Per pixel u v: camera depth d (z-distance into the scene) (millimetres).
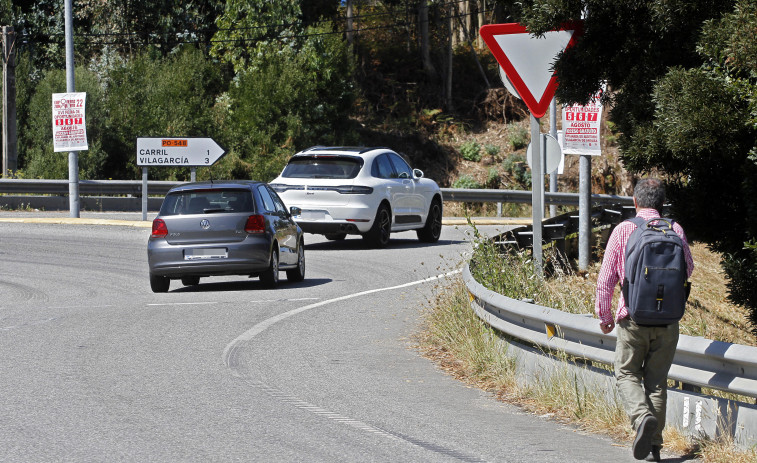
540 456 12867
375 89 113312
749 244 17500
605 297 12836
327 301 27859
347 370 18703
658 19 18844
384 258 39094
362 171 41750
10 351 20078
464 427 14438
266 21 93500
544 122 109625
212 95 94938
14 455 12414
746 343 28859
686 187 20062
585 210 31312
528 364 17156
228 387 16922
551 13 18719
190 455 12562
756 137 17203
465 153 104438
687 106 17109
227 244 29703
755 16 16531
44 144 80125
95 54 93500
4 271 34969
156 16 96938
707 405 13281
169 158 51188
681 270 12203
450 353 20469
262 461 12352
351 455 12742
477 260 23000
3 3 89500
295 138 88188
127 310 26094
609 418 14414
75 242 43688
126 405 15406
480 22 127000
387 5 124188
